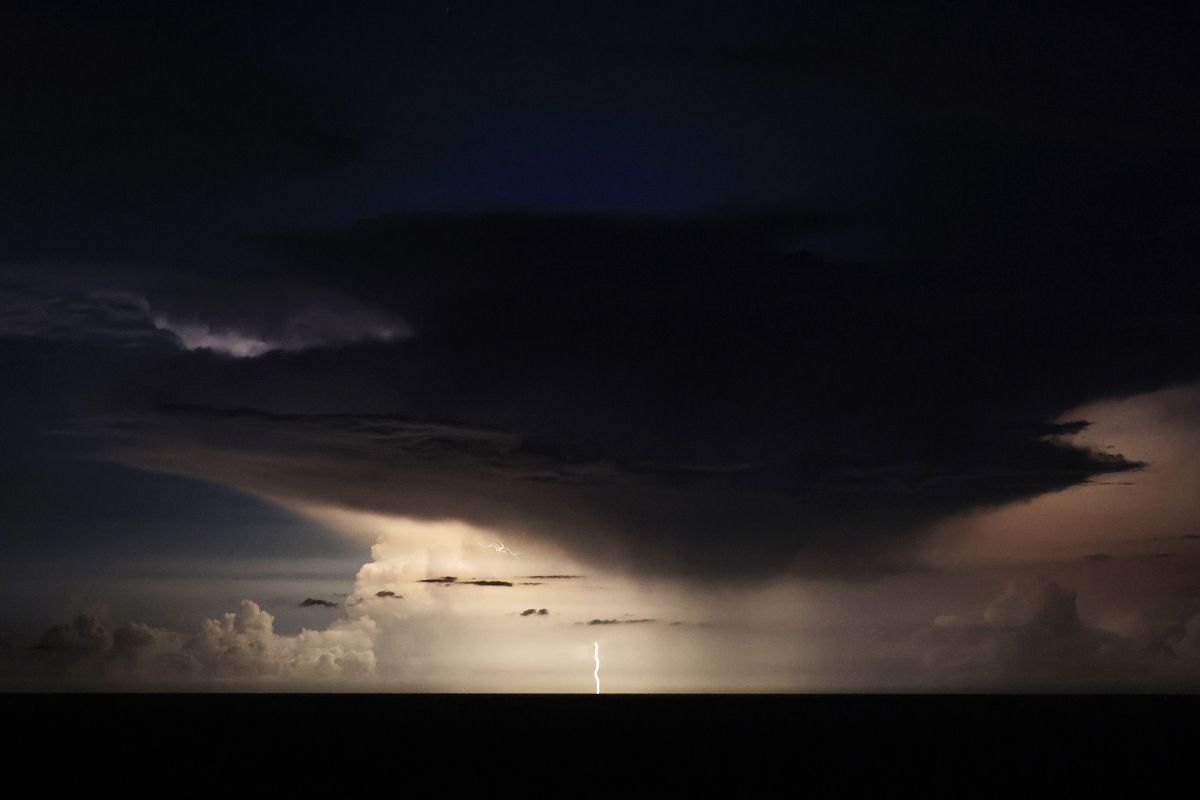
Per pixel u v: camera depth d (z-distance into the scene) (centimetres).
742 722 7888
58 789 4078
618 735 6631
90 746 5619
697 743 6100
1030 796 4084
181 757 5131
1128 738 6362
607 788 4231
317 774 4541
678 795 4072
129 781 4291
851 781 4459
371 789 4128
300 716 8381
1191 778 4562
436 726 7312
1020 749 5753
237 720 7812
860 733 6850
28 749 5453
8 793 3972
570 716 8650
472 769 4756
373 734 6588
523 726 7406
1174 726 7375
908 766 4956
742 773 4694
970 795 4112
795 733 6831
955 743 6084
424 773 4600
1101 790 4222
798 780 4484
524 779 4466
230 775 4484
